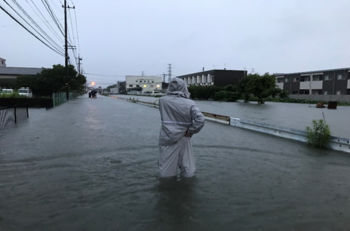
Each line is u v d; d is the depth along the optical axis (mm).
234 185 3617
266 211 2855
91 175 3965
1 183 3584
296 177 4016
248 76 34844
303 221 2652
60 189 3391
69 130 8328
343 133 8820
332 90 40438
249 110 19906
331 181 3863
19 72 53844
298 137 6906
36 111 15398
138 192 3314
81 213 2727
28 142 6355
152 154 5320
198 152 5543
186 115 3580
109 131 8234
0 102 17781
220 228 2480
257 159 5047
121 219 2611
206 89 44719
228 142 6641
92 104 24531
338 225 2588
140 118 12398
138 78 107375
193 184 3611
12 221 2533
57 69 37406
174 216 2699
